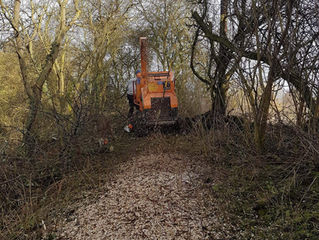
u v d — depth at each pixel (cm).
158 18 1197
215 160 448
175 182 382
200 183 373
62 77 784
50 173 459
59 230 299
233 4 408
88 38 1012
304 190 313
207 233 268
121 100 1237
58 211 341
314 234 243
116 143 659
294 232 251
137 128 719
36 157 471
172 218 296
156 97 704
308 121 366
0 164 405
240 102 450
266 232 260
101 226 295
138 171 446
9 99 870
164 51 1209
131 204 333
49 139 552
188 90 1020
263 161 396
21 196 363
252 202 313
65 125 555
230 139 481
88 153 563
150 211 312
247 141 430
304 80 362
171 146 571
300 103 366
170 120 700
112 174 448
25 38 700
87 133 581
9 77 922
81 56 991
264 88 374
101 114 664
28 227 310
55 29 880
